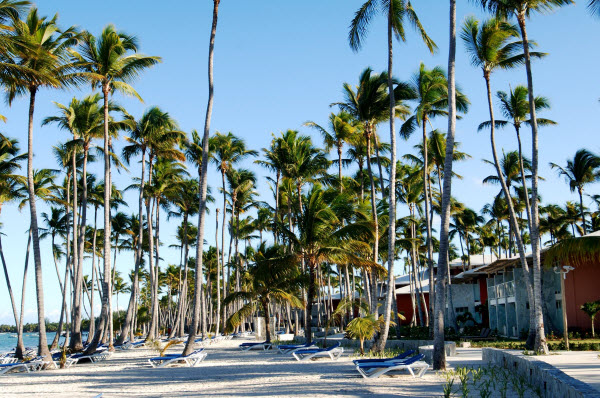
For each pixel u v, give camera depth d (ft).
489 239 215.10
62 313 135.54
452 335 116.47
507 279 110.42
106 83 89.15
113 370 67.56
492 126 75.20
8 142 96.53
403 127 99.66
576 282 93.91
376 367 47.09
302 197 121.39
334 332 152.56
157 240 154.71
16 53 54.13
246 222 203.00
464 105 92.27
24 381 56.39
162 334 266.98
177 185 142.31
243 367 64.69
